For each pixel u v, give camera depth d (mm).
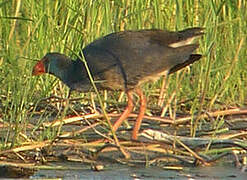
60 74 11039
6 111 11492
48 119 11797
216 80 12805
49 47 12758
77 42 12641
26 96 10773
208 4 12461
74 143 10164
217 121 11680
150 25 12969
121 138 10289
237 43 13461
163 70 10688
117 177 9141
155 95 13195
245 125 11875
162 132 10641
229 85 13000
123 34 10766
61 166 9555
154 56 10586
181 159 9688
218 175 9250
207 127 11562
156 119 11531
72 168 9477
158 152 10078
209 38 12188
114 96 13000
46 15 12688
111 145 9727
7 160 9703
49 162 9797
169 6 12930
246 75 13648
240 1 13422
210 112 11852
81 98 12039
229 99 12859
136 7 12805
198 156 9602
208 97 12547
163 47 10641
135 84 10719
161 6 12914
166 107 11938
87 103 12625
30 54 12875
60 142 10219
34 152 10016
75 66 10891
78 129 11172
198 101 12500
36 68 11125
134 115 11586
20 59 12766
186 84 13023
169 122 11625
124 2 12812
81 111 12141
